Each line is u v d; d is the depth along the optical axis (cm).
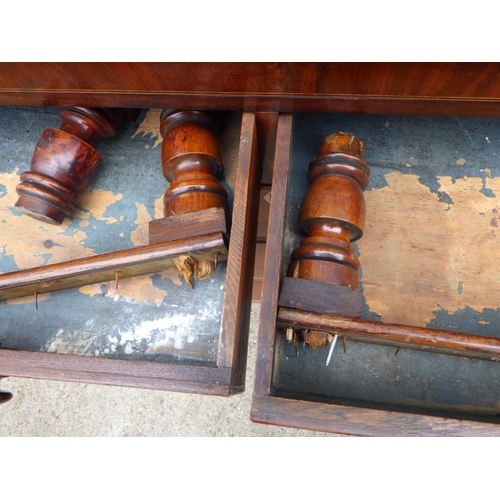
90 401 194
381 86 89
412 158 125
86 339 118
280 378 108
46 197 115
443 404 108
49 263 126
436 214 121
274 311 92
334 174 107
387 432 85
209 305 118
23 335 120
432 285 116
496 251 118
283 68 86
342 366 109
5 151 134
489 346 94
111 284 121
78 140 114
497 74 82
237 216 98
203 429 188
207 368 93
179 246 104
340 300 98
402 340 96
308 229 108
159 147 132
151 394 192
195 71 89
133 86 98
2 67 92
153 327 118
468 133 126
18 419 193
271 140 115
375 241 120
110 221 128
